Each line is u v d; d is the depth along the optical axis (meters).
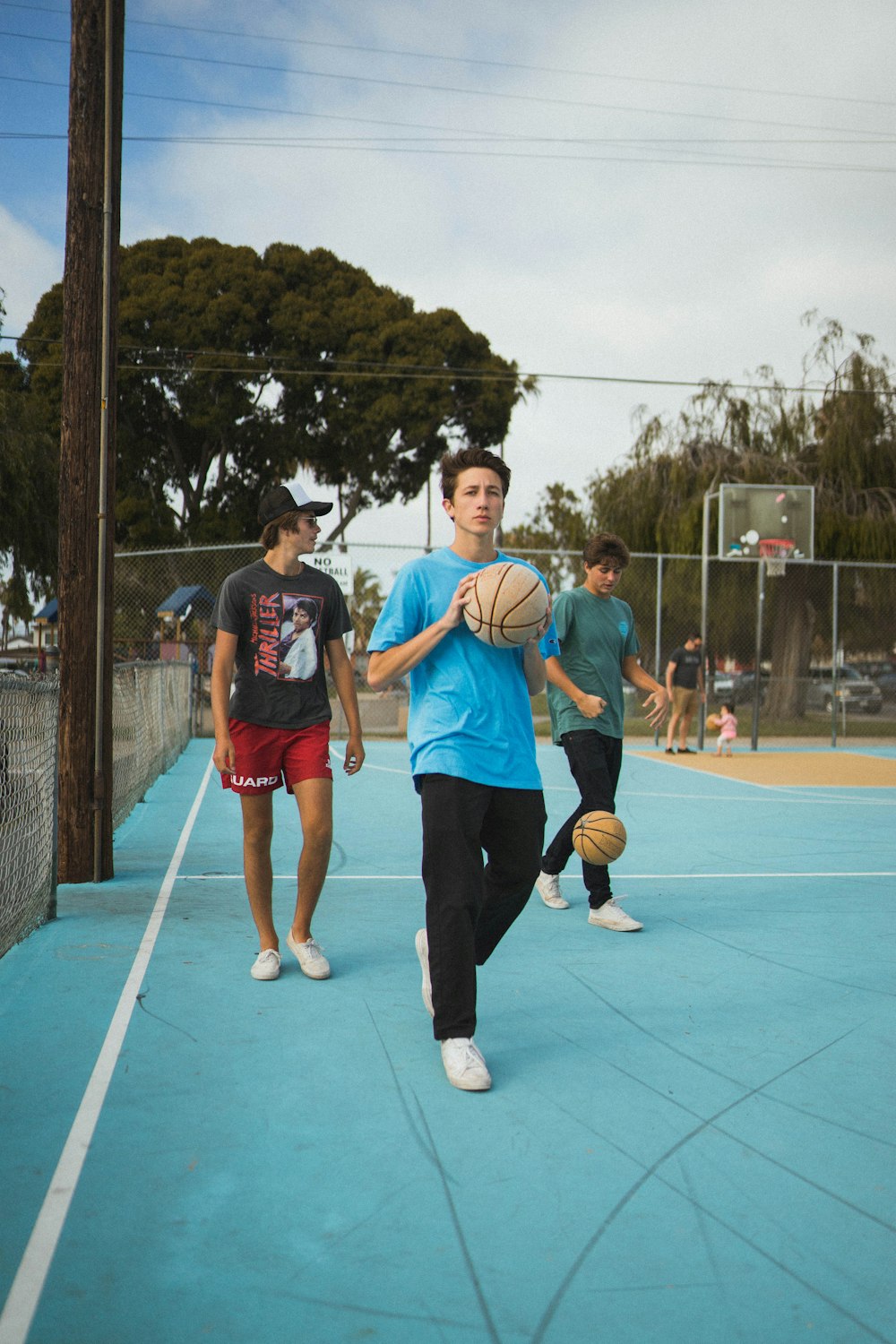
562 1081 3.10
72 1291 1.99
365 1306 1.96
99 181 5.92
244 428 34.22
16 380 33.19
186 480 35.34
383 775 12.68
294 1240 2.19
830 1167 2.57
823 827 8.65
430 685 3.28
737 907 5.55
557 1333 1.89
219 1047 3.33
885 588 24.56
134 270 33.62
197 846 7.24
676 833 8.27
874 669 25.88
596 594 5.14
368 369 34.34
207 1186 2.42
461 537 3.39
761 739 19.95
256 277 33.38
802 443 25.16
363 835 7.99
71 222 5.89
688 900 5.71
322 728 4.13
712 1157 2.61
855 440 24.25
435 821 3.16
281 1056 3.25
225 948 4.53
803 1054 3.36
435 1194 2.40
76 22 5.90
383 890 5.87
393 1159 2.57
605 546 5.05
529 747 3.30
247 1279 2.04
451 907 3.12
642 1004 3.85
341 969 4.23
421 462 36.72
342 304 34.50
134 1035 3.42
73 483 5.89
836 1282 2.07
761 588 17.81
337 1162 2.55
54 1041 3.36
